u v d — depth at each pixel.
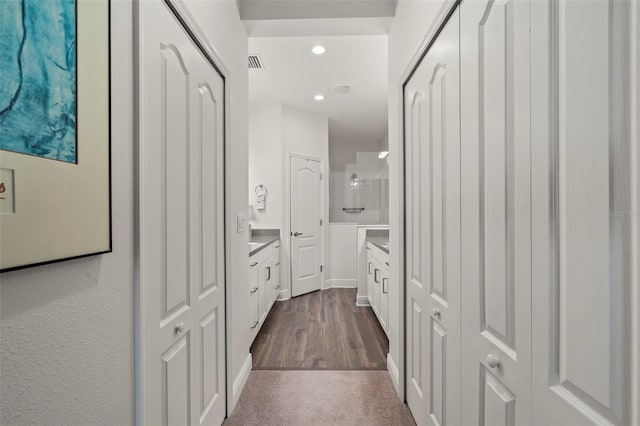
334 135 5.53
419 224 1.57
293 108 4.15
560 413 0.63
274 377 2.08
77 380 0.65
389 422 1.63
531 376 0.72
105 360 0.74
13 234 0.50
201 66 1.33
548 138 0.66
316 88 3.52
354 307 3.67
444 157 1.25
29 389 0.55
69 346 0.63
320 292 4.40
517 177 0.77
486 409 0.94
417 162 1.59
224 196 1.64
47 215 0.56
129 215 0.82
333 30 2.11
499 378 0.86
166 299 1.02
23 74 0.51
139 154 0.85
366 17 1.98
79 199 0.64
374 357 2.38
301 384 1.99
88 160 0.66
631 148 0.49
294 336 2.79
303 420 1.65
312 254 4.42
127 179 0.81
